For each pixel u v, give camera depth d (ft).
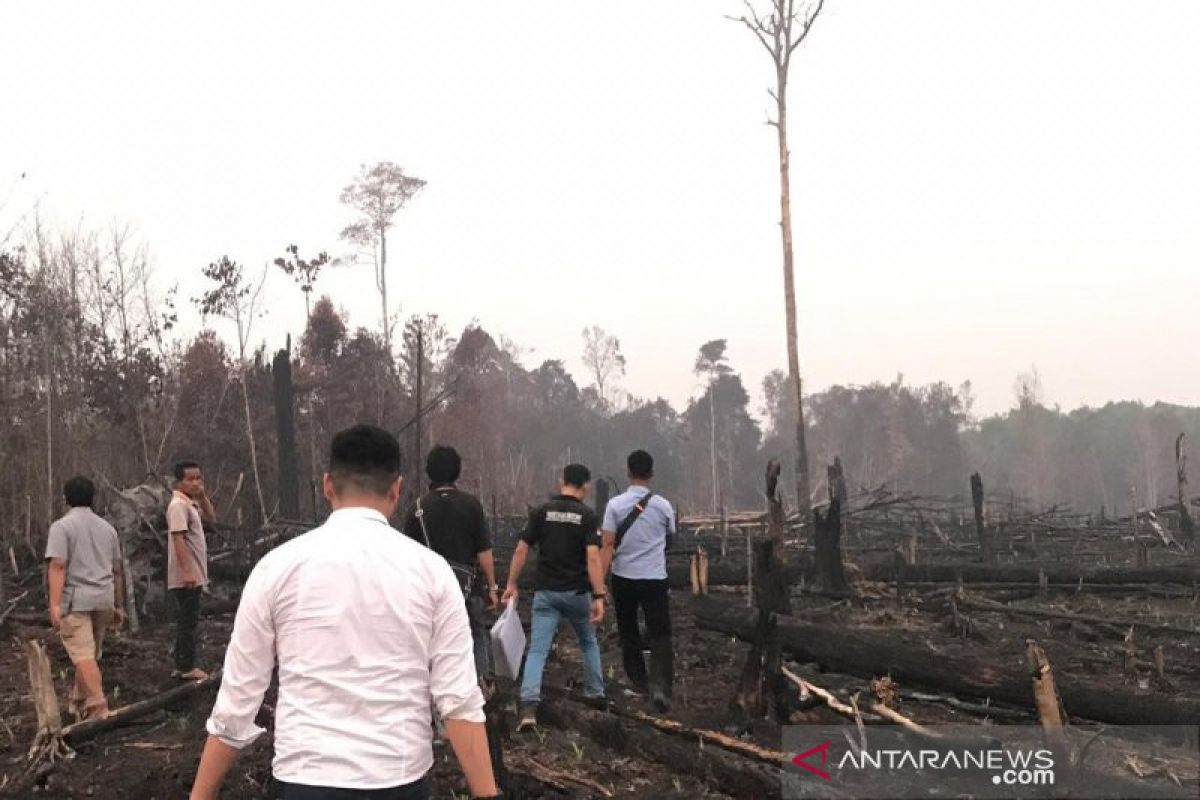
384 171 178.50
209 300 79.77
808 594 41.16
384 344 119.96
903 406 277.64
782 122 82.33
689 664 28.22
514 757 19.16
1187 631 32.48
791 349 80.79
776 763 17.47
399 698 7.93
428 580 8.28
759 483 272.31
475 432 144.77
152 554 38.75
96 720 21.13
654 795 17.19
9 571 44.21
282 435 67.51
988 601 38.78
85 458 55.26
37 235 63.41
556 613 22.35
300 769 7.66
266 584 8.05
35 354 57.00
